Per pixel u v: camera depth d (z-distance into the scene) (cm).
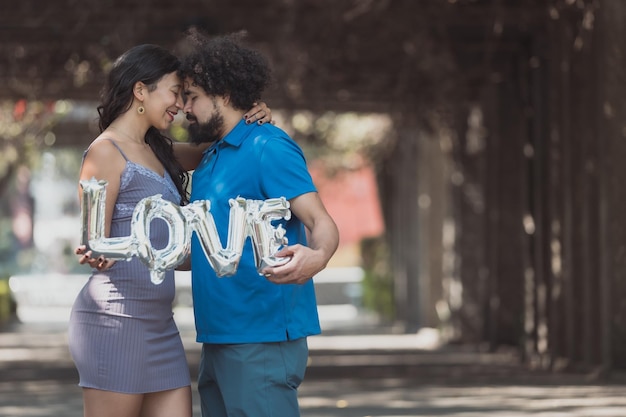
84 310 557
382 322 3688
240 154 553
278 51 1794
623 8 1466
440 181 2895
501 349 2159
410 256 3194
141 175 559
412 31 1748
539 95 1847
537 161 1859
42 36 1830
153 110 567
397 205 3531
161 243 559
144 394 567
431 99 2272
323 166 3675
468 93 2250
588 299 1544
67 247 6378
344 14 1680
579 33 1597
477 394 1309
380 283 3800
